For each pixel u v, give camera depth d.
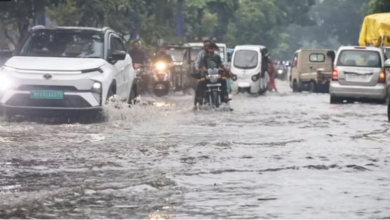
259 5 153.12
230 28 137.88
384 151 22.02
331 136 26.38
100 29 33.50
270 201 13.96
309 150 22.05
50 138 24.61
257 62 70.38
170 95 62.94
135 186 15.48
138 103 36.91
